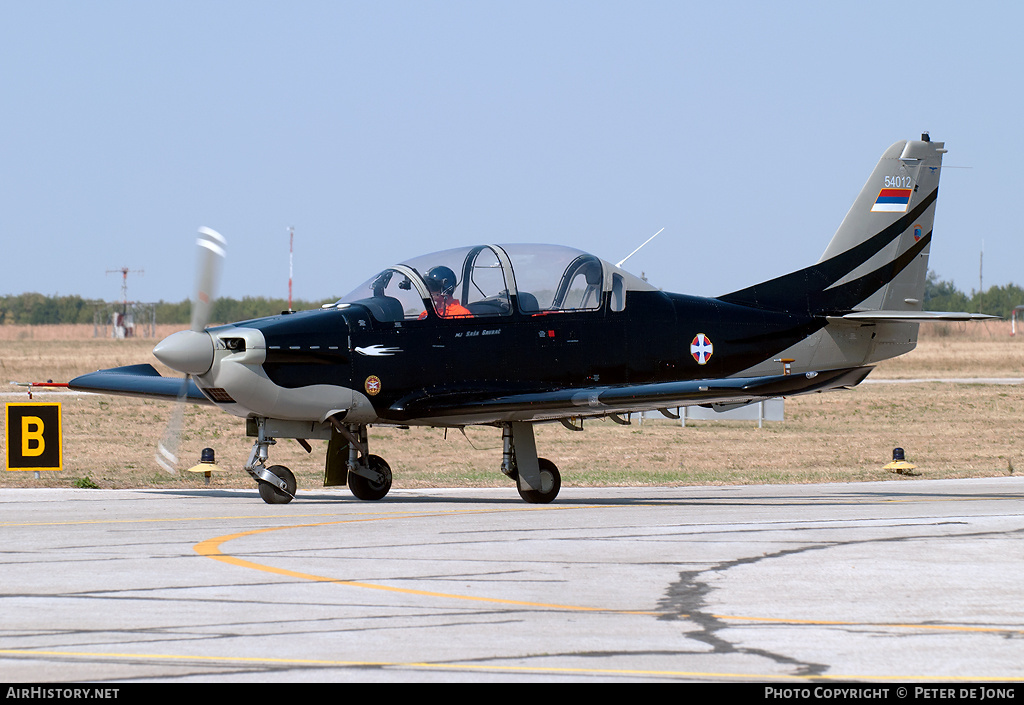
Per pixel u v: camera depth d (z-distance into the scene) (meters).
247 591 25.52
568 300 52.88
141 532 36.22
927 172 64.56
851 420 107.12
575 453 84.31
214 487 59.84
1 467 65.31
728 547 32.62
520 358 51.38
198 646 20.30
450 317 50.28
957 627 22.05
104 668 18.80
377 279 51.25
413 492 56.62
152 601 24.31
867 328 62.97
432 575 27.73
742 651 20.11
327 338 47.91
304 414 47.97
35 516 41.50
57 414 57.75
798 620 22.66
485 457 82.00
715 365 57.19
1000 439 95.31
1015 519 39.94
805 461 80.88
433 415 48.88
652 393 46.12
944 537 34.84
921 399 120.00
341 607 23.73
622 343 53.88
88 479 59.22
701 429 98.12
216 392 46.91
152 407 99.06
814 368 61.50
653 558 30.53
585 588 26.03
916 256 64.38
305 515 42.09
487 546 32.84
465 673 18.58
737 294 60.03
